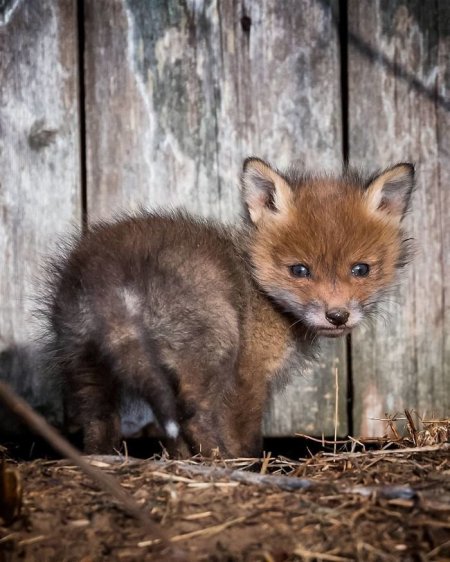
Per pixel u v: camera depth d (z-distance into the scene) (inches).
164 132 327.6
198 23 324.5
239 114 328.2
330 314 292.8
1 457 283.7
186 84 326.3
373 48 329.7
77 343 256.4
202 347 258.5
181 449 257.1
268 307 306.3
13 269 326.3
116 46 323.6
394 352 337.4
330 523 187.2
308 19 326.6
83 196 327.3
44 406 327.9
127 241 267.7
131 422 309.6
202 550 177.0
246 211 310.0
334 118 330.3
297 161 331.0
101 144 326.0
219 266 274.7
